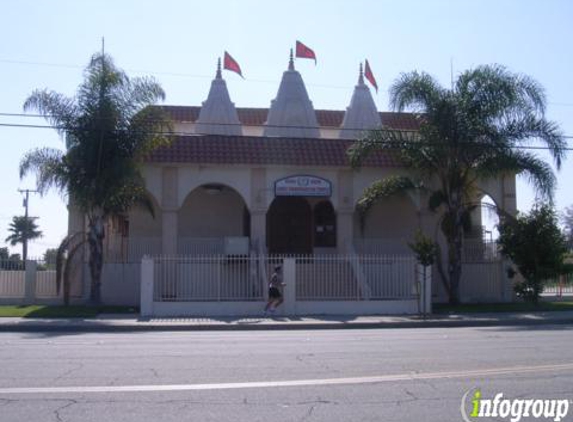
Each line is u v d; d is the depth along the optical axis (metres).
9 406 8.48
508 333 18.84
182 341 16.81
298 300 26.14
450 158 28.20
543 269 28.56
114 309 27.28
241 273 26.80
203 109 36.78
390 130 28.42
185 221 33.69
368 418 7.91
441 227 31.30
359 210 30.52
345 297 26.77
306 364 12.00
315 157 31.53
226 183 31.08
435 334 18.80
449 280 29.56
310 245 34.56
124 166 26.56
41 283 30.12
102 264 29.22
